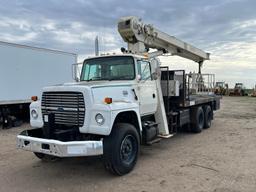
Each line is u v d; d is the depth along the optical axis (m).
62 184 4.73
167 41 8.72
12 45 10.84
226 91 41.59
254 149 7.07
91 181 4.84
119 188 4.50
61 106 5.09
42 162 6.03
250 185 4.57
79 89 4.87
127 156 5.27
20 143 5.09
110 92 5.29
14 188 4.56
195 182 4.72
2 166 5.75
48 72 12.56
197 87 11.16
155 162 5.94
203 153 6.70
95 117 4.77
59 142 4.50
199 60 12.17
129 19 7.03
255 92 38.59
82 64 6.86
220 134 9.34
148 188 4.48
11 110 11.56
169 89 7.73
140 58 6.26
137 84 6.03
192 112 9.42
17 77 11.08
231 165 5.68
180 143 7.90
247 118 13.89
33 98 5.84
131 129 5.27
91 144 4.56
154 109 6.80
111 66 6.35
